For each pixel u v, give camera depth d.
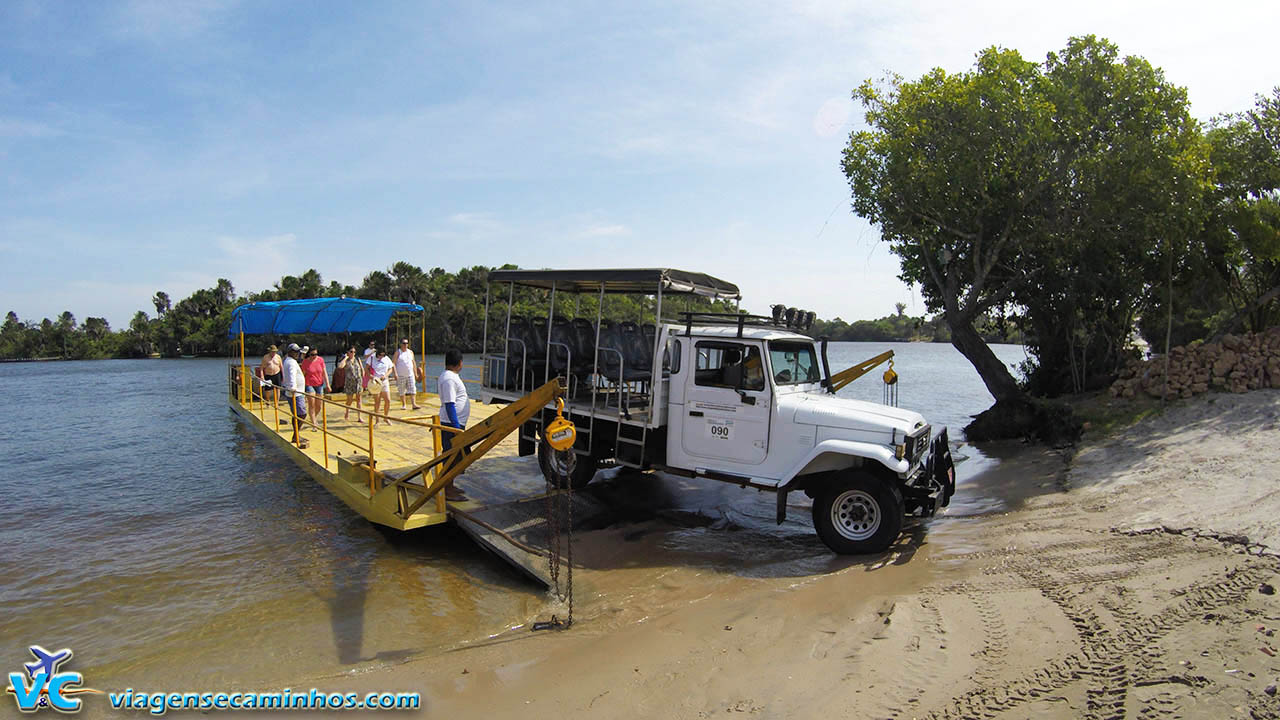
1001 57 14.59
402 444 11.88
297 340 52.44
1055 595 5.27
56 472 13.34
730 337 7.87
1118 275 15.44
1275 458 8.17
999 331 19.22
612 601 6.17
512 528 7.86
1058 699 3.74
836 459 7.42
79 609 6.52
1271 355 11.77
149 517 9.80
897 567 6.46
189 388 37.69
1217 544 5.94
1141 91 13.72
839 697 4.01
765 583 6.38
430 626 5.96
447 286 78.94
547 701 4.34
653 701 4.20
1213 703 3.49
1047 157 14.20
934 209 15.02
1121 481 8.71
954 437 15.70
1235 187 14.58
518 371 9.75
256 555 8.02
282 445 12.27
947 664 4.29
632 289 9.36
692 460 8.12
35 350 100.12
